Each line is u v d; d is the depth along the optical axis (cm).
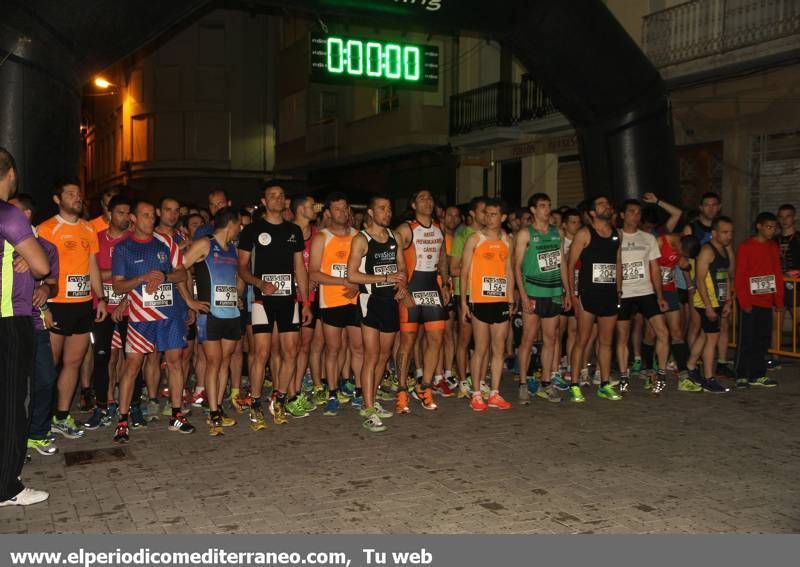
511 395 796
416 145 2053
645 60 1063
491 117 1864
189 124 3306
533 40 1000
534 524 432
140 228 623
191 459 563
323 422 679
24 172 768
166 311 623
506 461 556
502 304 724
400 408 711
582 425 664
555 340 771
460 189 2038
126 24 818
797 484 505
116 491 490
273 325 666
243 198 3381
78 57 810
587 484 503
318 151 2509
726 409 726
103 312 647
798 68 1223
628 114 1068
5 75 754
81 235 621
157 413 695
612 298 758
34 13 738
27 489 471
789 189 1248
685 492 488
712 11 1337
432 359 723
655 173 1085
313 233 859
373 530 423
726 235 796
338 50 1209
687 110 1423
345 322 702
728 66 1295
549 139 1730
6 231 442
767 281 817
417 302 705
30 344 466
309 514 448
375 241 662
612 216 759
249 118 3331
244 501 470
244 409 728
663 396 787
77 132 852
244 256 649
